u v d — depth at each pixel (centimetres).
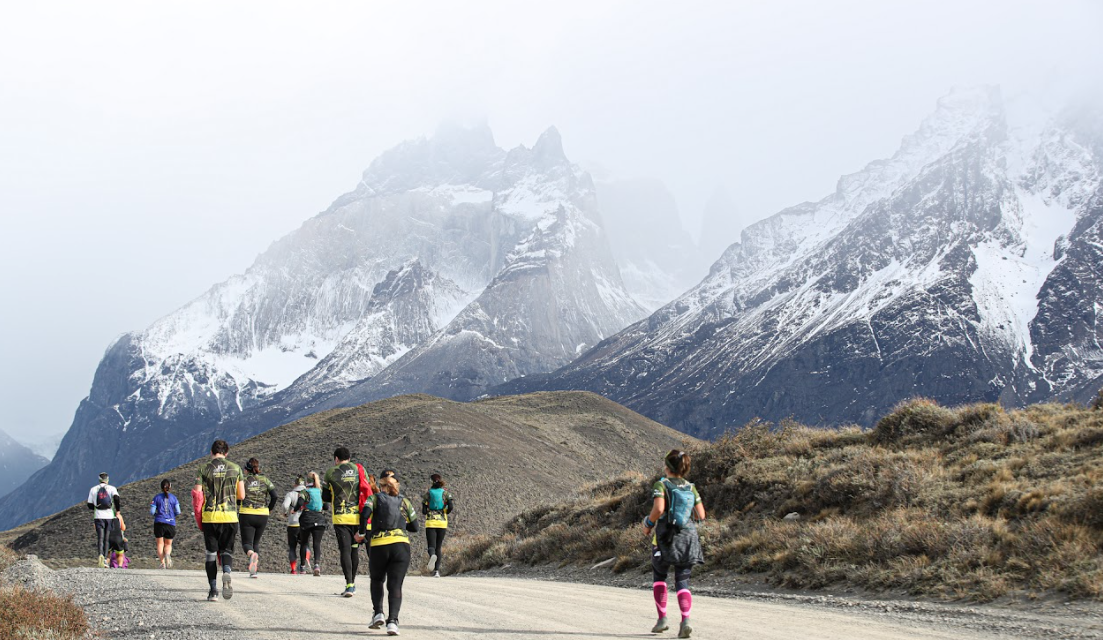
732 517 2214
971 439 2206
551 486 7719
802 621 1235
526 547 2770
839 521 1892
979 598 1373
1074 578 1342
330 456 7756
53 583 1766
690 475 2572
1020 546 1493
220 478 1470
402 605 1441
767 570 1811
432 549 2425
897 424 2461
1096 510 1516
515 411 11731
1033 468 1853
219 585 1769
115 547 2630
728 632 1125
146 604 1403
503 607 1422
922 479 1953
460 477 7375
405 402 9912
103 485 2538
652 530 1127
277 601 1462
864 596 1507
